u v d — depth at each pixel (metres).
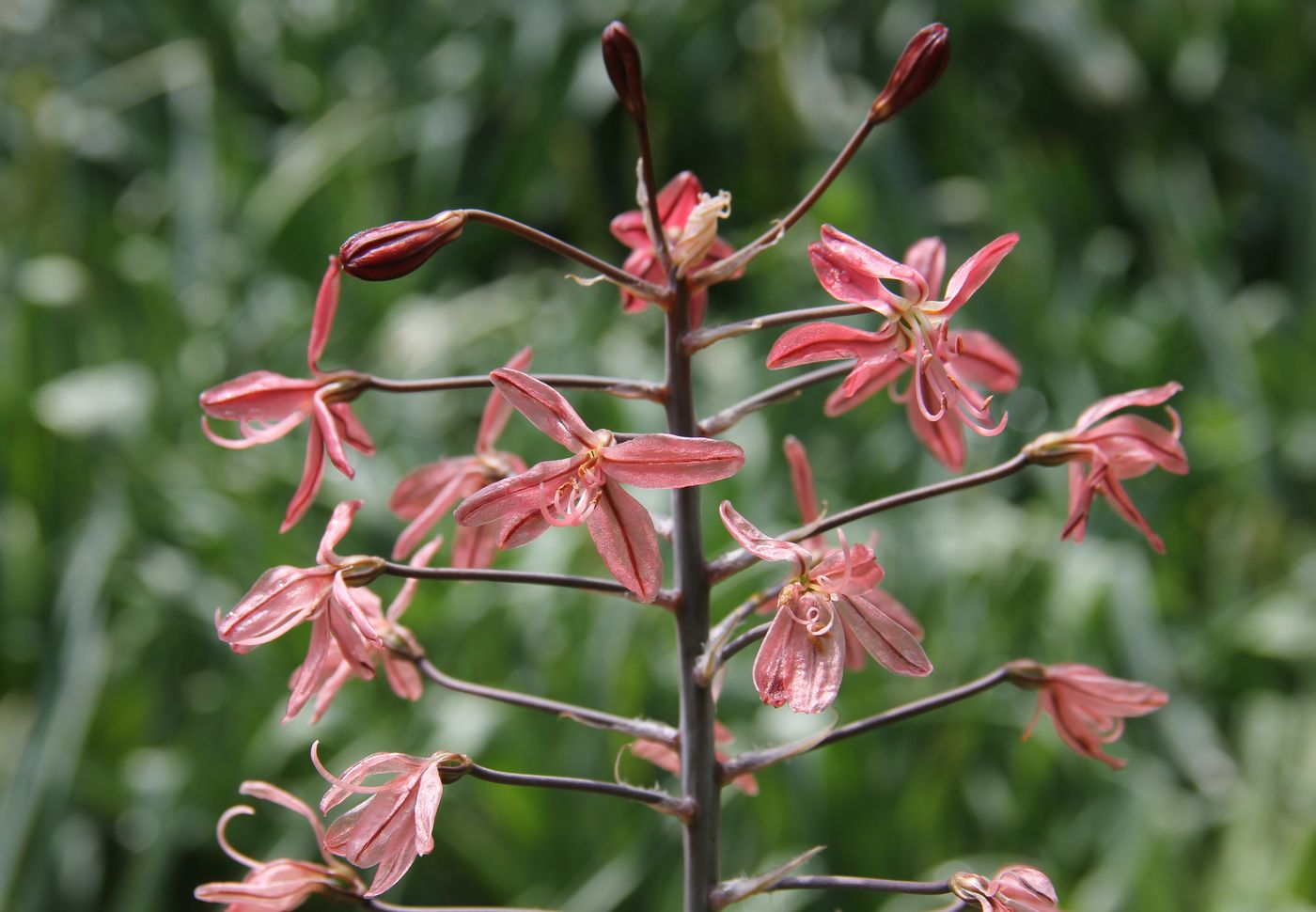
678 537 1.63
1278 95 5.77
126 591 4.09
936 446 1.94
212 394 1.64
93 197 5.46
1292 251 5.45
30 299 4.51
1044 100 5.82
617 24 1.52
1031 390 4.83
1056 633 4.00
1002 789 3.73
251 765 3.63
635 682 3.56
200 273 5.01
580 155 5.44
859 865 3.39
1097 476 1.65
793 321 1.55
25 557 4.20
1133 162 5.55
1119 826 3.41
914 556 4.04
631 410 4.36
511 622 3.74
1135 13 5.71
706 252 1.58
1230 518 4.74
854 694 3.62
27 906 3.48
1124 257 5.39
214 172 5.20
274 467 4.35
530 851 3.49
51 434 4.32
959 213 5.20
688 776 1.62
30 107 5.37
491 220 1.57
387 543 4.17
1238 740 4.23
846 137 5.25
